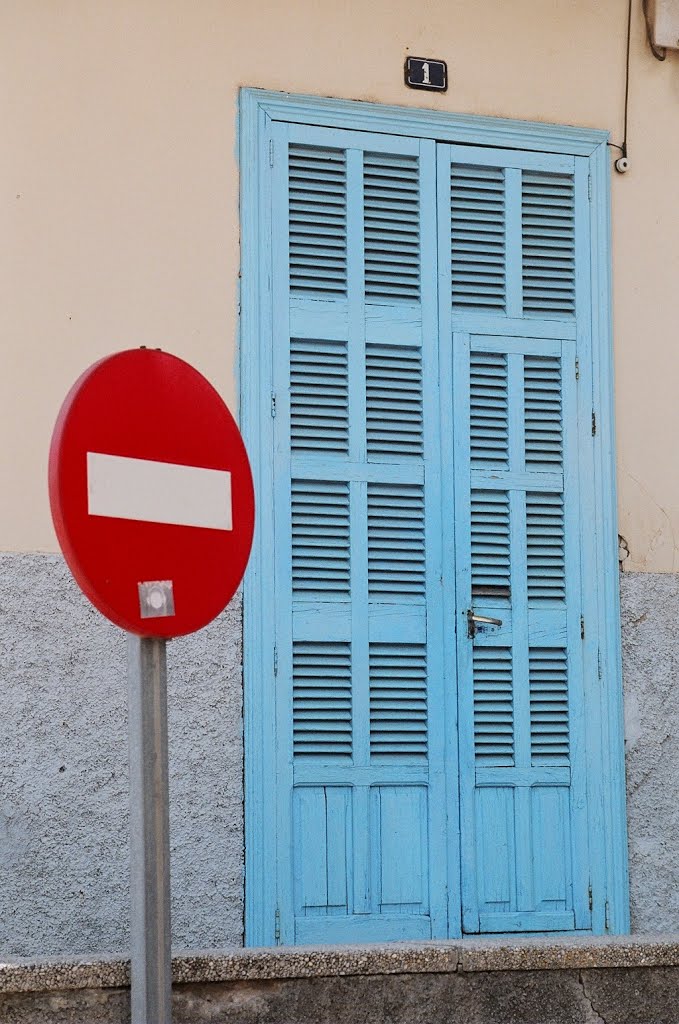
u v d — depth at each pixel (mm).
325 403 5375
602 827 5453
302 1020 3877
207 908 5043
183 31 5367
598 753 5488
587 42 5824
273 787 5152
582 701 5500
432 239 5559
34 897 4898
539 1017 4031
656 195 5832
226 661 5160
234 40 5418
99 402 3184
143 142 5285
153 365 3279
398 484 5414
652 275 5793
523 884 5348
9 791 4914
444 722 5352
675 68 5902
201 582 3289
